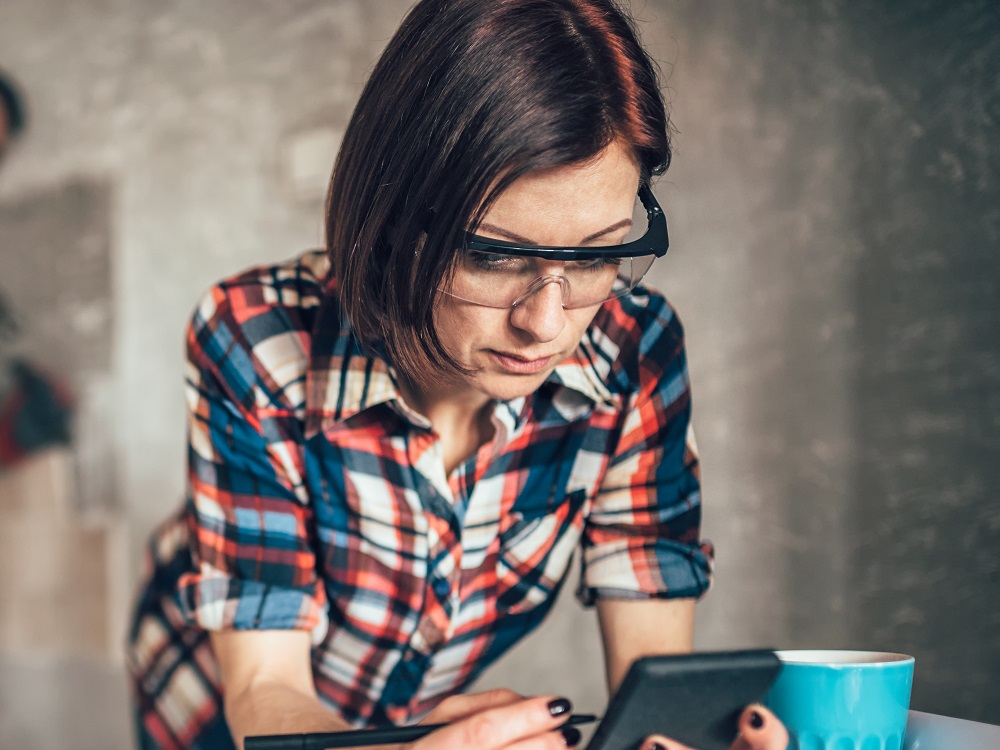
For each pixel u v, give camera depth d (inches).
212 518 41.8
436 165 29.2
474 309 31.0
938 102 82.6
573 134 27.7
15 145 145.9
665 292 99.4
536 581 45.2
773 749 25.3
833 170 88.8
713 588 96.8
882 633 86.1
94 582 138.2
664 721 25.4
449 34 29.5
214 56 130.6
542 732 28.2
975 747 26.4
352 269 34.0
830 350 89.4
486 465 41.6
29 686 139.1
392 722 47.1
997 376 79.4
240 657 40.2
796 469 91.6
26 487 141.3
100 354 139.7
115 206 139.5
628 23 32.1
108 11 138.6
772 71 92.2
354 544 42.9
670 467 43.8
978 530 80.7
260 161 127.0
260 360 41.5
